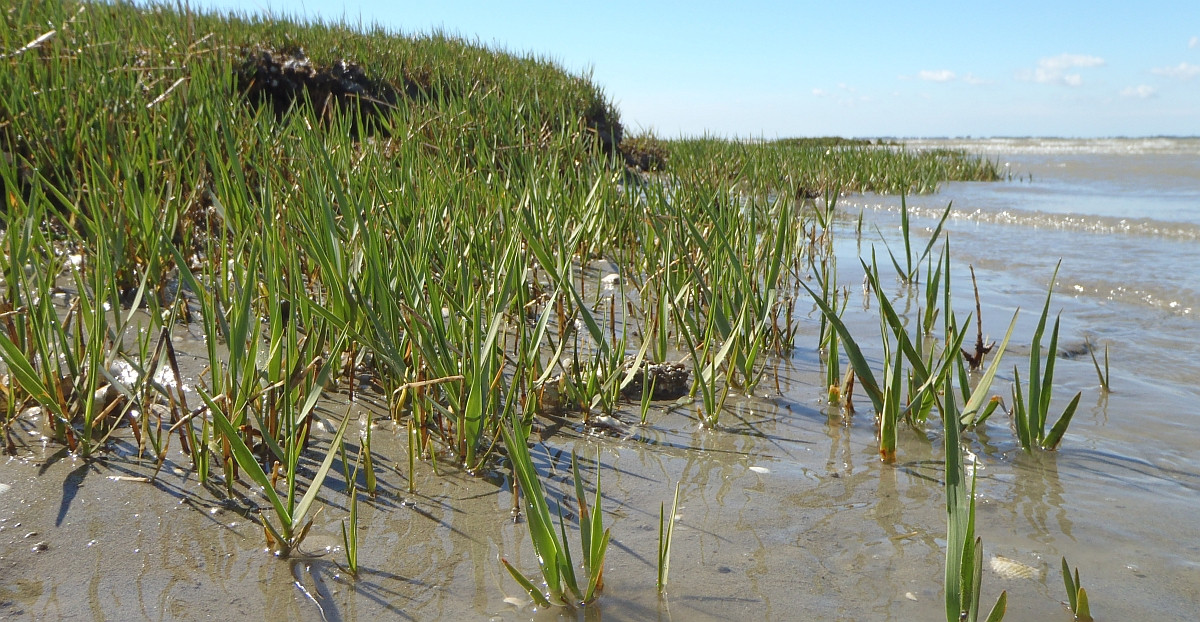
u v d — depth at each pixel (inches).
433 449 91.0
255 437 88.9
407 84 352.5
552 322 144.0
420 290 98.9
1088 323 157.6
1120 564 70.1
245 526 74.0
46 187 168.1
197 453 83.5
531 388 96.5
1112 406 111.4
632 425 102.9
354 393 106.8
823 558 71.2
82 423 92.3
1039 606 64.0
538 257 115.1
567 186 203.6
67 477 81.2
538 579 67.2
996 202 390.3
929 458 93.2
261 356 103.3
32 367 94.7
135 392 84.7
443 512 78.2
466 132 228.1
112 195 149.3
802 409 110.1
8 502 76.1
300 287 97.1
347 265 102.0
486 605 63.5
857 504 81.6
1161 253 232.5
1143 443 97.9
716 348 132.1
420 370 97.3
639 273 169.5
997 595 65.8
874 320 159.3
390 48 386.6
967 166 598.2
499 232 149.1
